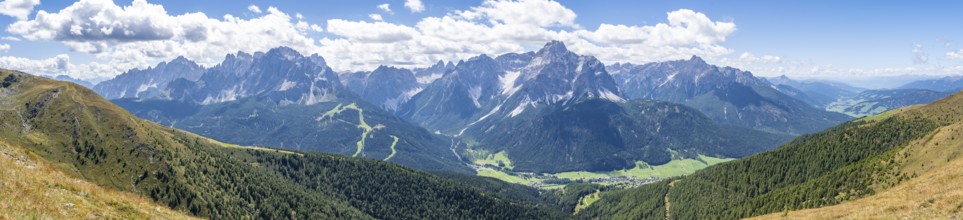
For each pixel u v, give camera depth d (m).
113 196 50.84
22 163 55.44
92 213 41.56
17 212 34.66
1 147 58.62
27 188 40.16
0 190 37.38
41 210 36.81
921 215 55.78
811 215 74.62
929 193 66.25
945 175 80.19
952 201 56.75
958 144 153.00
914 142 187.00
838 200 174.50
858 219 61.00
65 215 38.16
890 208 62.31
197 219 57.12
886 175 172.50
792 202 196.62
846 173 195.50
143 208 51.09
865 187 172.88
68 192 45.38
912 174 159.75
